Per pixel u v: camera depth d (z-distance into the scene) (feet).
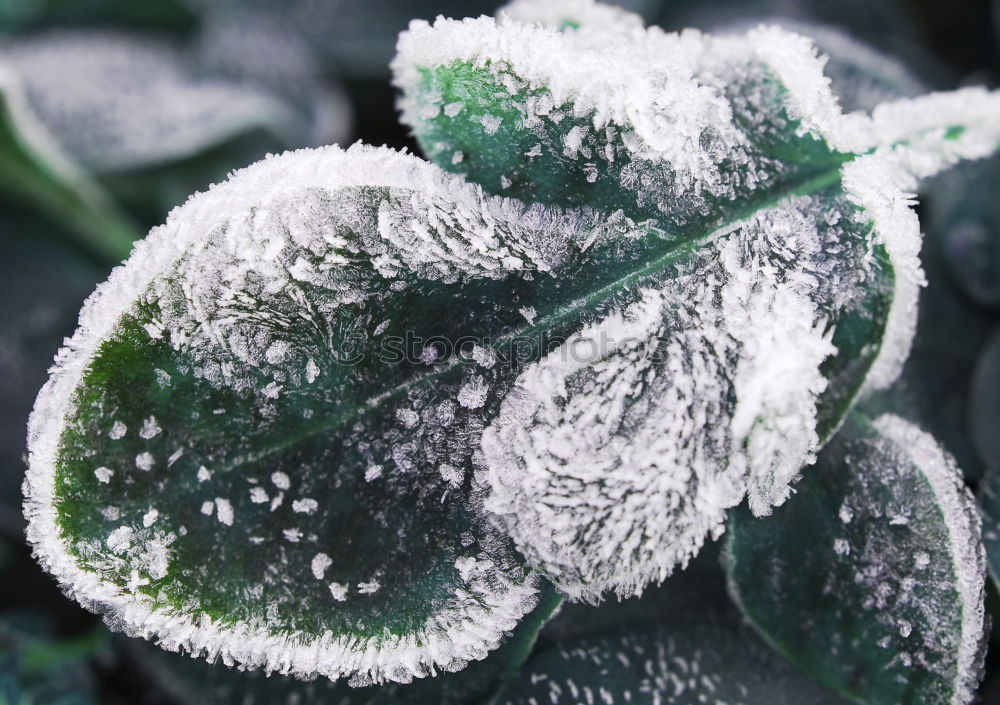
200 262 0.59
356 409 0.61
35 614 0.78
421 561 0.61
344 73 0.87
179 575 0.60
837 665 0.65
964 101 0.64
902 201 0.61
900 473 0.64
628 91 0.61
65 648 0.76
